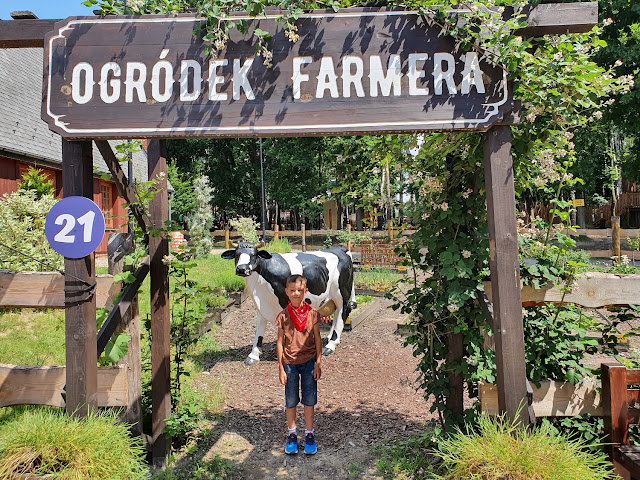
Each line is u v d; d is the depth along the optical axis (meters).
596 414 3.15
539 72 2.78
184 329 4.19
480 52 2.89
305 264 6.39
